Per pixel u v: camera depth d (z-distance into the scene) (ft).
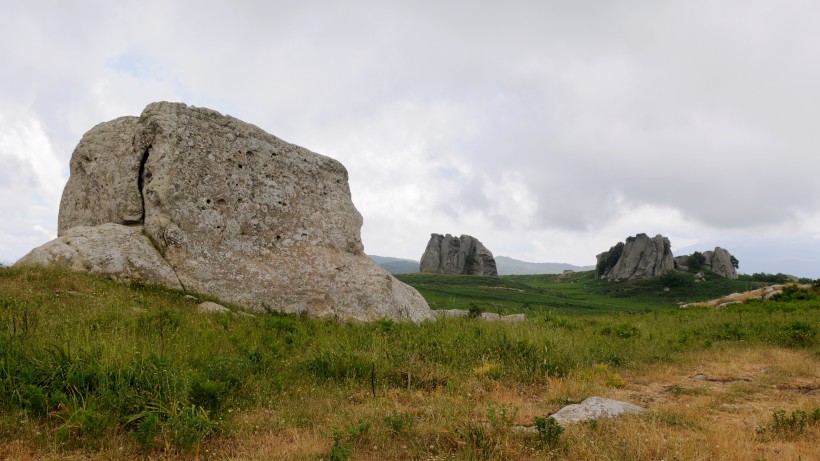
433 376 31.71
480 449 19.30
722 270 385.50
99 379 22.56
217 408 23.03
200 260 56.54
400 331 45.32
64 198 67.31
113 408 21.33
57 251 51.49
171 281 53.26
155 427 19.75
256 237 62.03
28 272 46.14
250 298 56.75
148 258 53.72
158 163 57.72
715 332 58.13
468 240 454.40
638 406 27.30
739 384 34.04
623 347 46.70
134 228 57.31
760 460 18.98
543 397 29.22
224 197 60.75
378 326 46.55
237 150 64.08
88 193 64.39
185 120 60.70
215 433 20.83
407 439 20.84
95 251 52.08
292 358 34.32
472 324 49.62
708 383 35.32
